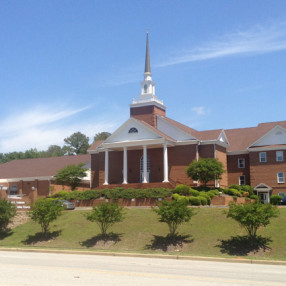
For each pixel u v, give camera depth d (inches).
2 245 1272.1
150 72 2362.2
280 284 534.0
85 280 550.9
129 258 910.4
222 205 1648.6
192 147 2057.1
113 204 1259.8
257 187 2074.3
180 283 529.3
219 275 613.0
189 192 1705.2
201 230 1214.3
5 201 1487.5
